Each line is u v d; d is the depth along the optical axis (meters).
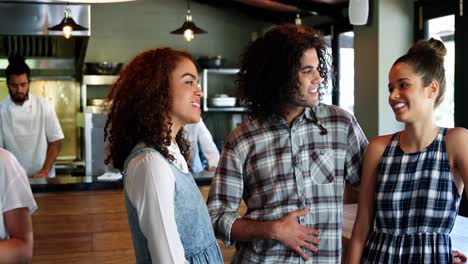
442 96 1.81
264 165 1.97
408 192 1.79
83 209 3.66
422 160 1.79
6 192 1.87
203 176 4.04
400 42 5.46
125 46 7.59
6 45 6.30
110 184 3.71
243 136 2.00
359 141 2.02
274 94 1.94
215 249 1.66
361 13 3.38
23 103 4.89
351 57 6.34
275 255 1.92
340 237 1.98
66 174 6.46
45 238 3.60
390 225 1.81
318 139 1.98
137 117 1.60
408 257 1.77
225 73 7.66
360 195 1.93
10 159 1.91
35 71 6.86
